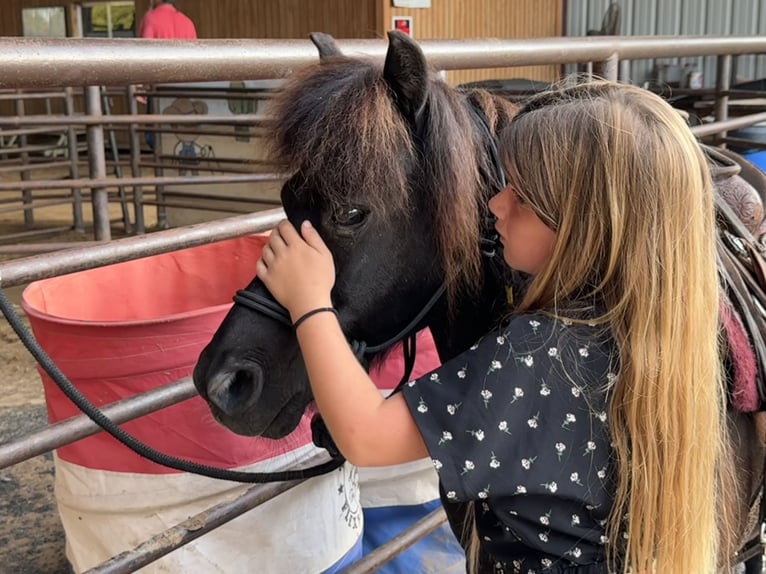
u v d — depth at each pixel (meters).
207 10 9.26
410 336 1.18
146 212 7.16
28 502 2.48
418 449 0.91
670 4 9.25
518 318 0.92
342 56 1.08
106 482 1.51
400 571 1.92
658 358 0.88
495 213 0.99
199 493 1.49
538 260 0.97
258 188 6.07
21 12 13.16
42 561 2.16
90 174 3.85
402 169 0.97
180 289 1.94
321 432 1.17
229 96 5.67
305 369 1.04
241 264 1.96
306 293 0.94
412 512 2.03
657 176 0.89
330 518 1.61
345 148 0.94
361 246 0.99
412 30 8.52
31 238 6.16
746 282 1.16
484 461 0.88
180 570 1.48
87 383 1.47
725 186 1.39
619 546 0.94
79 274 1.79
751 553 1.27
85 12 12.96
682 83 8.54
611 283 0.91
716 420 0.93
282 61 1.30
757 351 1.06
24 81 0.99
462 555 1.98
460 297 1.07
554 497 0.92
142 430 1.46
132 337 1.43
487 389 0.89
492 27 9.24
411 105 0.98
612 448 0.90
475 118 1.09
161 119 4.10
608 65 2.11
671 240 0.89
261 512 1.50
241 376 1.00
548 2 9.71
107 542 1.55
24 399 3.20
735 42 2.62
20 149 6.39
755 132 4.12
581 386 0.89
